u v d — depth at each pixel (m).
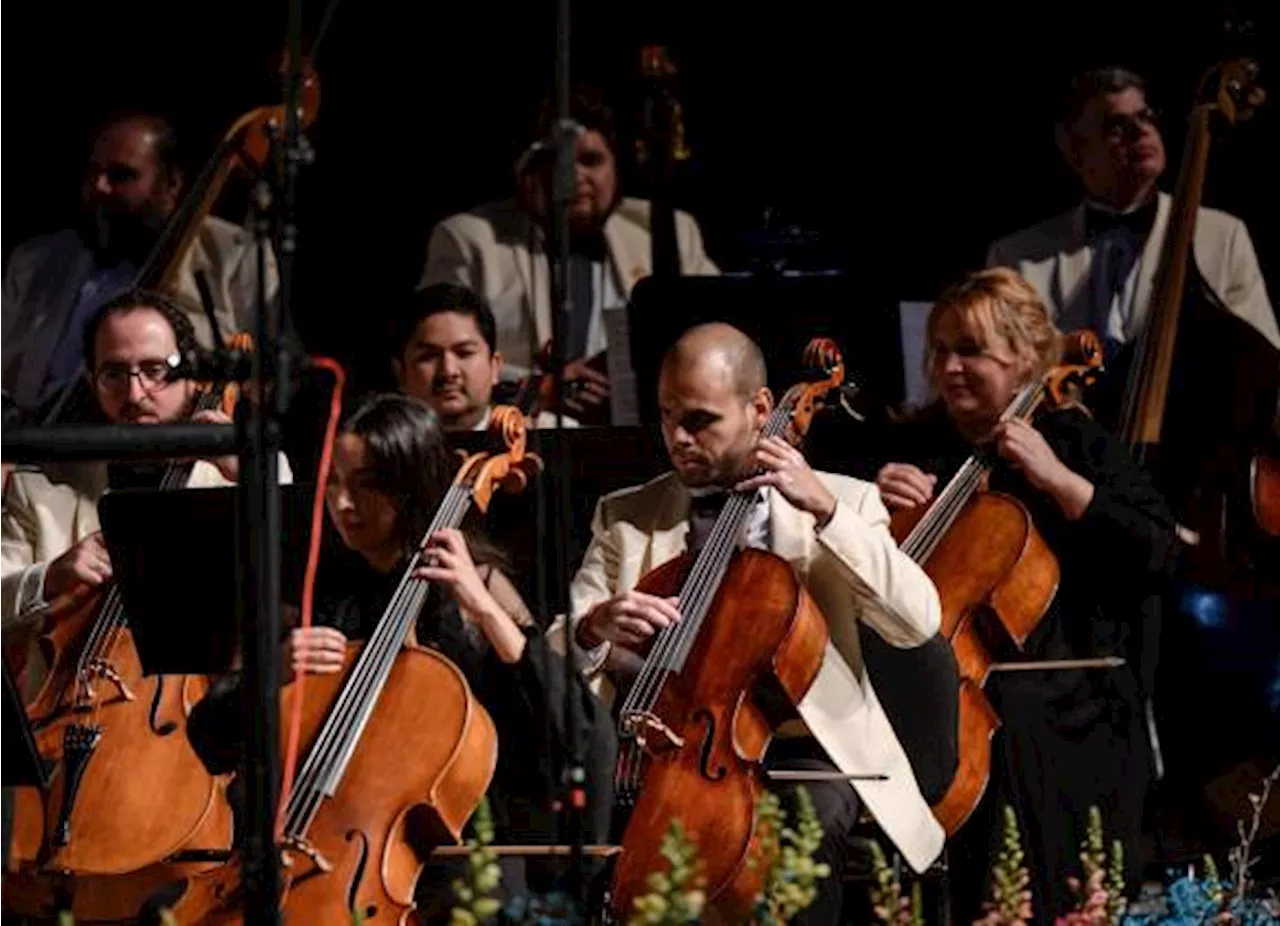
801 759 16.17
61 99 24.16
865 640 16.62
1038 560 17.64
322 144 24.20
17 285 22.05
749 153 24.77
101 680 15.85
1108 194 22.81
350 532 15.24
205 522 13.89
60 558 16.23
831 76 24.78
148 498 13.91
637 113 24.31
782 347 19.67
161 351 16.98
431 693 14.65
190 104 24.28
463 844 14.70
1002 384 18.39
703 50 24.81
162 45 24.23
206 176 19.31
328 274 24.19
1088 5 24.61
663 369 16.50
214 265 22.08
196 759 15.72
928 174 24.69
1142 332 20.45
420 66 24.33
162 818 15.52
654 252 22.17
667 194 22.27
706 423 16.34
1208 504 20.34
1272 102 24.22
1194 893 14.48
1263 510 20.23
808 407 16.69
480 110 24.38
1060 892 17.44
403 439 15.11
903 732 16.55
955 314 18.42
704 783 15.24
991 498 17.84
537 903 11.43
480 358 19.20
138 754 15.66
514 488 15.67
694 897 10.02
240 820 14.57
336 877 14.09
